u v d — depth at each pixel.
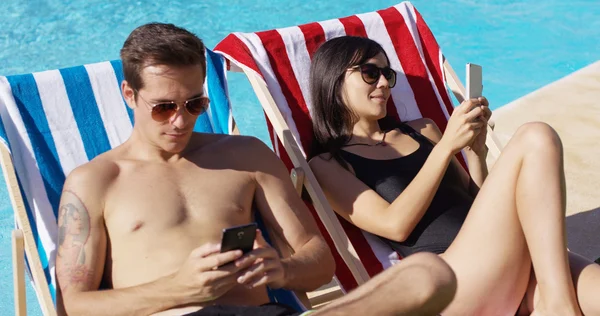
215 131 3.84
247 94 6.38
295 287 2.96
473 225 2.98
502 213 2.93
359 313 2.21
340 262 3.78
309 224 3.20
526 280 2.98
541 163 2.87
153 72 2.86
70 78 3.72
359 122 3.86
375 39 4.42
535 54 6.88
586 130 5.46
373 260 3.68
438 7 7.71
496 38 7.14
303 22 7.37
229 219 3.02
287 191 3.22
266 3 7.73
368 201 3.62
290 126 3.99
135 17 7.42
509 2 7.82
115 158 3.06
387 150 3.85
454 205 3.68
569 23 7.38
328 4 7.71
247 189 3.14
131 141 3.11
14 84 3.61
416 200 3.48
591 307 2.82
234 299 2.90
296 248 3.13
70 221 2.92
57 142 3.58
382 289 2.21
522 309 3.04
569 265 2.91
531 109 5.79
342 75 3.79
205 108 2.98
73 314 2.79
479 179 3.87
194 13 7.51
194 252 2.64
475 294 2.94
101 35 7.11
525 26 7.35
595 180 4.89
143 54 2.87
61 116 3.63
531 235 2.86
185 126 2.95
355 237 3.76
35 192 3.45
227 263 2.64
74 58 6.76
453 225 3.60
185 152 3.14
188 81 2.90
